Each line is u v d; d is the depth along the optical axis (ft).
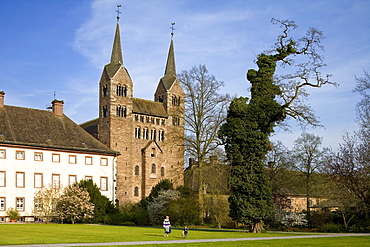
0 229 155.33
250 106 155.53
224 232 153.07
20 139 254.27
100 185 281.13
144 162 393.70
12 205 246.68
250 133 153.99
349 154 170.19
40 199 238.68
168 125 417.28
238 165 155.74
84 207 232.73
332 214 200.03
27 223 224.12
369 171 161.79
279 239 116.06
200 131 219.82
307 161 275.59
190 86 222.89
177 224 211.00
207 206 208.33
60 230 151.94
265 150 156.15
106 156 286.66
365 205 170.30
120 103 383.45
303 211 218.38
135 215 245.86
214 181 205.67
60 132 279.28
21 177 250.98
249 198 152.87
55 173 263.49
